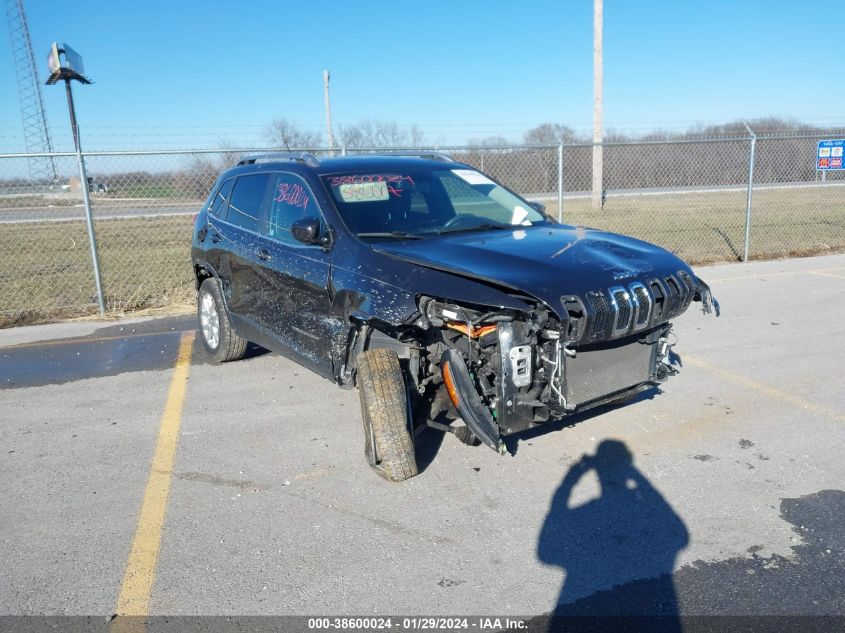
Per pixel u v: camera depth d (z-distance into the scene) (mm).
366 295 4047
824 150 12328
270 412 5320
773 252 12633
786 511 3688
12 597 3098
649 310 3906
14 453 4676
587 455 4418
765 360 6297
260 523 3695
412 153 6125
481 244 4215
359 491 4020
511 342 3680
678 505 3779
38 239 17984
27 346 7574
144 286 10914
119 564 3344
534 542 3449
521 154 16797
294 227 4484
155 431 5004
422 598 3031
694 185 23016
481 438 3793
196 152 9344
